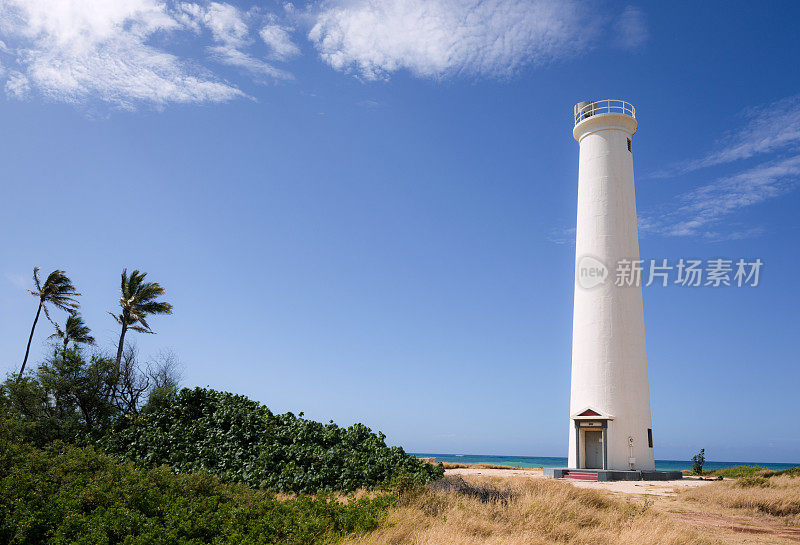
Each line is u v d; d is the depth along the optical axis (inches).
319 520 456.8
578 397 1434.5
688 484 1173.7
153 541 374.0
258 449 742.5
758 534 592.4
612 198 1510.8
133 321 2090.3
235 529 424.5
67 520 392.2
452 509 545.3
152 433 765.3
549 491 684.1
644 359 1435.8
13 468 487.8
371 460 730.8
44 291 2183.8
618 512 644.7
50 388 860.6
